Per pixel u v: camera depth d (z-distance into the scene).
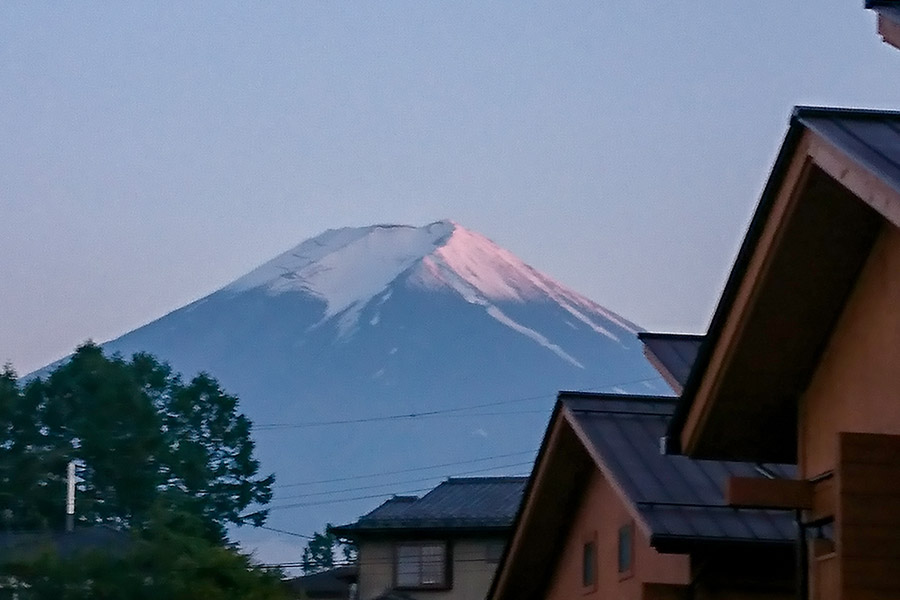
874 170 11.84
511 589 27.80
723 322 15.41
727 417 16.25
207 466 73.69
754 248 14.62
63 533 47.25
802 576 15.61
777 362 15.54
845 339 14.89
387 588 52.38
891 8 13.05
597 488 24.53
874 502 12.91
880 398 14.12
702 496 20.41
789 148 13.48
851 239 14.16
